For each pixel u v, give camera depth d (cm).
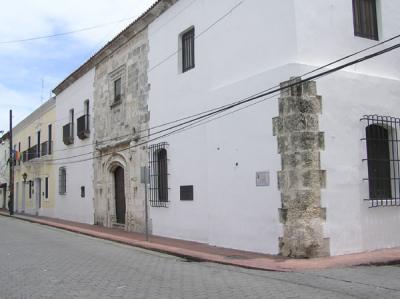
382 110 1317
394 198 1305
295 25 1213
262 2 1323
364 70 1323
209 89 1535
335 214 1188
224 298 784
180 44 1752
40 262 1209
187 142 1661
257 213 1278
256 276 991
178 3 1750
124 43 2178
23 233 2119
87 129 2602
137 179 2009
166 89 1809
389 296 788
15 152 4156
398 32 1413
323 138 1193
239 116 1360
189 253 1313
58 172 3125
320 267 1052
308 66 1203
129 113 2109
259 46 1323
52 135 3288
